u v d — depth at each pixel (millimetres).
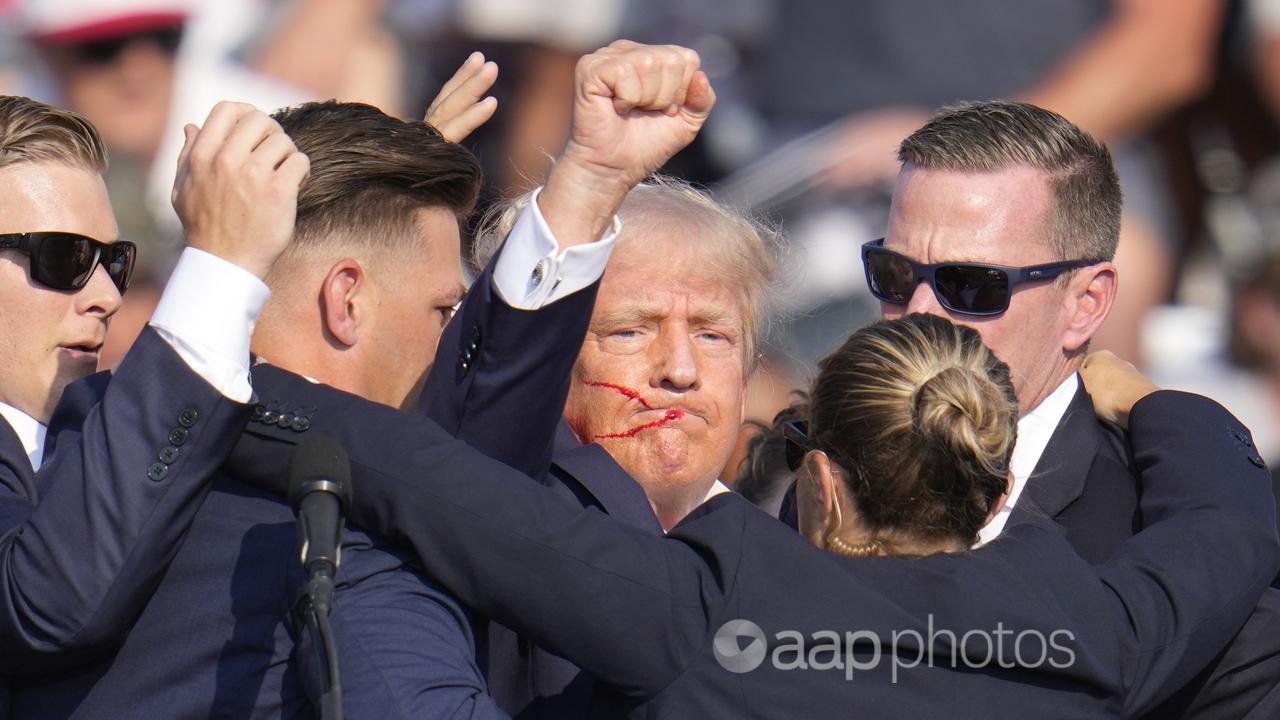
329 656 7098
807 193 19281
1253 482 10305
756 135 19688
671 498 10664
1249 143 19328
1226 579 9195
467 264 12031
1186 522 9625
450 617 8453
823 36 19375
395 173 9164
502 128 20141
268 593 8320
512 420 9117
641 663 8203
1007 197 11227
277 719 8195
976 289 11188
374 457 8477
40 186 11414
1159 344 19641
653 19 19938
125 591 7969
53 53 19812
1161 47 18938
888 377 8758
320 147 9125
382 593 8328
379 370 9297
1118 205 11750
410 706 7820
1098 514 10727
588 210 8781
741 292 10734
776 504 12602
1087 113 19219
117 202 19328
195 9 20125
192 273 8156
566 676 9344
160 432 8023
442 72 20500
